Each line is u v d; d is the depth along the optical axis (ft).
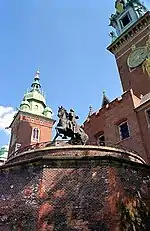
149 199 59.36
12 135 208.85
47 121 214.90
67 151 62.39
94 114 104.63
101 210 51.57
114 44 141.90
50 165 59.06
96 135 99.60
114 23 158.51
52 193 54.90
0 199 58.34
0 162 212.43
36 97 231.50
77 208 52.42
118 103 96.84
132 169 61.41
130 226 50.90
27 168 60.49
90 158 59.26
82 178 56.85
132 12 148.97
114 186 55.11
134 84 119.44
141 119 85.81
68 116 75.15
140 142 81.71
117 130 92.43
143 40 127.95
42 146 70.79
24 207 54.19
